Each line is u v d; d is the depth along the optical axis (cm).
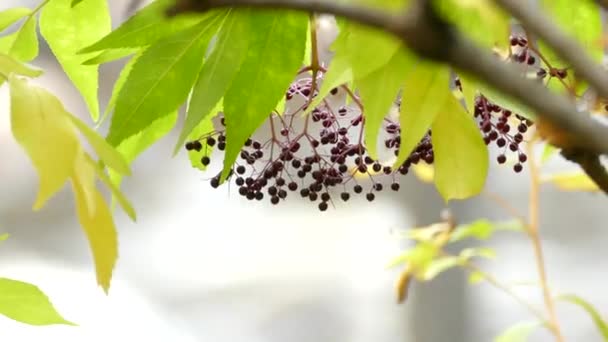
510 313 348
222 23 140
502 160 154
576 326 363
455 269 340
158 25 140
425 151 151
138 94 141
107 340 367
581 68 80
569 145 85
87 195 122
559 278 368
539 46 141
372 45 131
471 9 125
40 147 122
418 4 78
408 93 136
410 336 351
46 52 376
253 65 139
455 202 334
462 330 342
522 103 81
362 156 157
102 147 127
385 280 379
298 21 139
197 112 138
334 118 151
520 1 82
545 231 379
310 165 151
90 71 153
